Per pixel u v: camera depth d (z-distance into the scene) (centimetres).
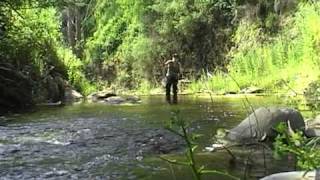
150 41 3152
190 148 250
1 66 1672
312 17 1931
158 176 580
